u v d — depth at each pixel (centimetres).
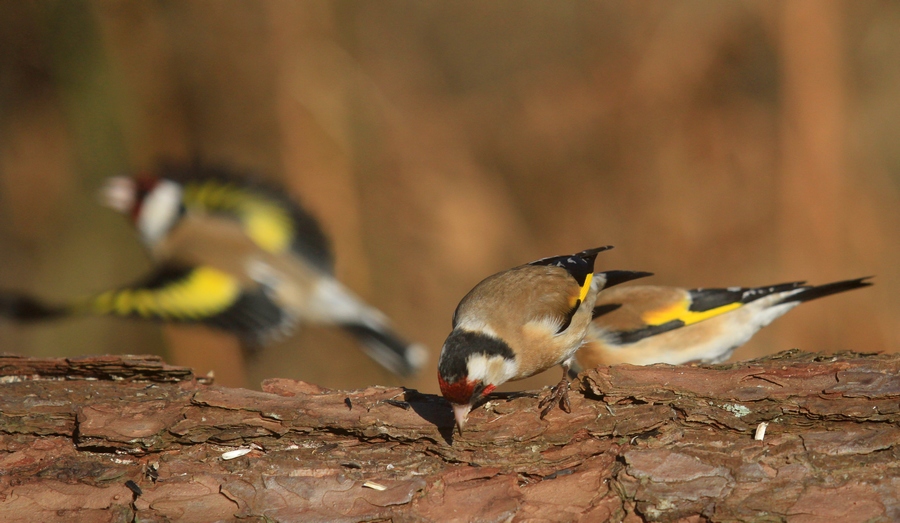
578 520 481
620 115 1641
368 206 1623
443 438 527
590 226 1591
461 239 1582
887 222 1544
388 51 1780
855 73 1670
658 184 1581
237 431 533
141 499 505
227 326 890
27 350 1469
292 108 1656
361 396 558
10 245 1611
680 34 1661
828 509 468
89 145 1623
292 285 984
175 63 1692
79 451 531
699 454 500
